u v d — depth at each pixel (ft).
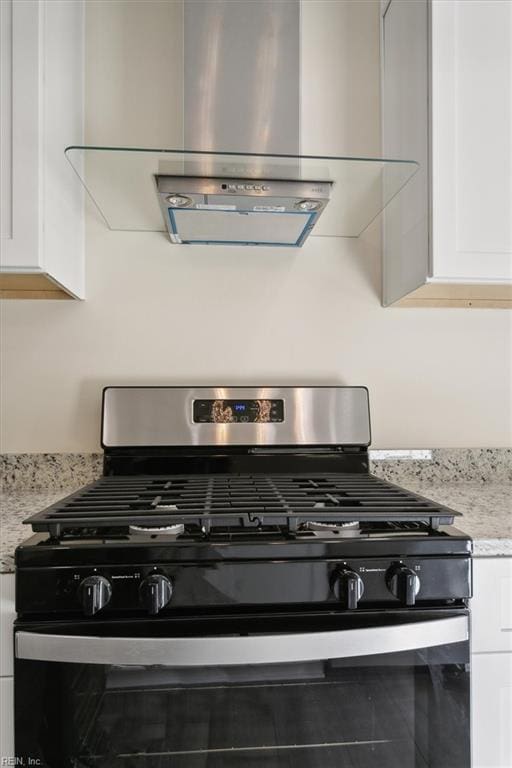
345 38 4.29
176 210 3.34
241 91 3.35
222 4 3.37
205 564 2.27
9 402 4.03
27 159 3.13
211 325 4.19
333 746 2.37
